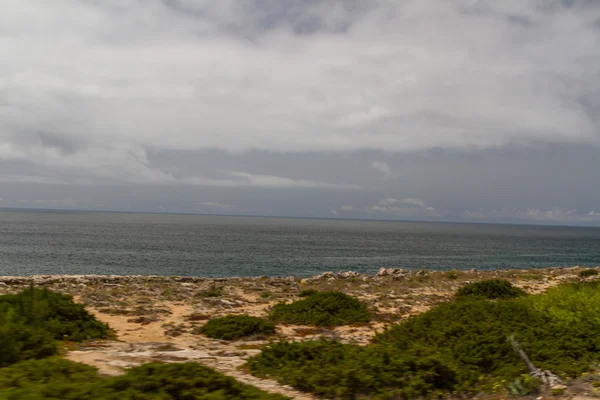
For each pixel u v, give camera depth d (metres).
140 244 113.75
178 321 18.47
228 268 67.50
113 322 17.95
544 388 10.09
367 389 9.80
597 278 40.00
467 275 42.47
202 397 8.16
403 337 14.04
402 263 84.69
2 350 10.30
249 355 13.02
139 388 8.19
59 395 7.56
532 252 134.88
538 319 14.80
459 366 11.12
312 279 39.12
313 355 11.55
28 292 15.64
